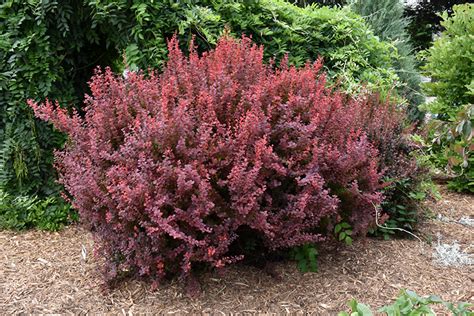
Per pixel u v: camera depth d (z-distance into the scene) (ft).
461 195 18.03
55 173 14.43
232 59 11.23
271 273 10.25
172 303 9.34
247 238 10.61
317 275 10.44
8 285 10.18
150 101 10.40
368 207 10.68
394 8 26.58
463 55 18.06
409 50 27.32
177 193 8.82
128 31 14.42
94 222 9.93
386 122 13.10
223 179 9.59
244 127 9.09
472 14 18.37
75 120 11.03
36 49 13.75
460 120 10.51
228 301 9.40
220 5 15.49
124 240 9.42
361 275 10.54
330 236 11.14
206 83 10.68
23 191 14.08
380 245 12.21
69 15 13.89
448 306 6.72
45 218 13.67
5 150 13.79
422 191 13.35
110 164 10.03
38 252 11.95
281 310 9.14
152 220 8.52
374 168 10.82
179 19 14.79
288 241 9.66
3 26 13.66
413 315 6.50
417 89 26.02
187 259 8.82
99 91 11.13
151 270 9.87
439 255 11.70
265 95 10.17
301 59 16.83
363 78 16.48
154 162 9.21
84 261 11.34
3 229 13.52
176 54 11.75
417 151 14.90
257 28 16.38
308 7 18.39
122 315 9.03
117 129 10.41
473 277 10.64
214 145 9.45
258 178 9.39
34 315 9.06
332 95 13.19
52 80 13.96
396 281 10.36
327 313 9.07
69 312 9.16
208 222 9.35
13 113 13.76
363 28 17.99
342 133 10.73
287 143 9.96
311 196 9.51
